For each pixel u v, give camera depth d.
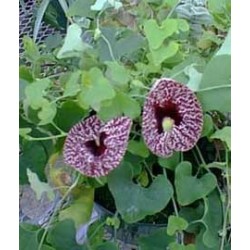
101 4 0.45
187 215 0.44
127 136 0.41
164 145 0.42
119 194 0.42
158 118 0.42
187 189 0.42
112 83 0.42
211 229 0.43
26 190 0.45
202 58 0.44
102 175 0.41
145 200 0.42
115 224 0.44
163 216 0.45
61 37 0.47
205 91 0.42
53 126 0.42
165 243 0.43
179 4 0.46
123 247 0.45
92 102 0.41
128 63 0.44
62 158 0.43
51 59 0.45
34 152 0.43
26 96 0.41
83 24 0.45
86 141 0.42
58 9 0.50
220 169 0.44
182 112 0.42
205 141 0.44
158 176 0.43
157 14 0.46
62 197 0.43
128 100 0.41
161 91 0.41
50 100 0.42
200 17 0.46
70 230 0.42
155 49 0.43
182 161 0.43
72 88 0.41
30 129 0.42
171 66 0.44
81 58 0.43
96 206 0.45
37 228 0.43
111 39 0.43
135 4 0.46
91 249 0.43
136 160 0.43
